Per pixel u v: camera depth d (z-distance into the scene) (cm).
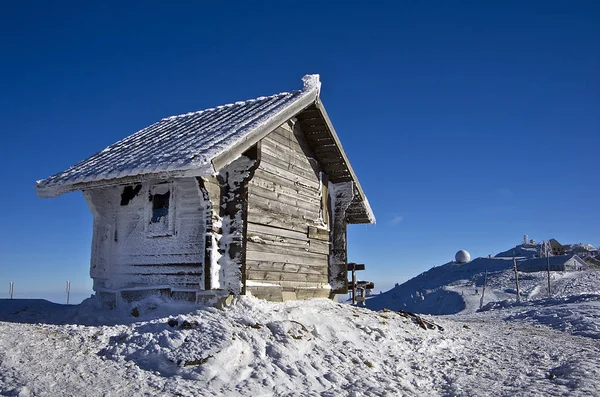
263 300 1083
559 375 984
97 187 1060
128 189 1178
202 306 1003
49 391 589
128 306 1084
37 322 988
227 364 730
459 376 965
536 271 7006
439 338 1294
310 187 1398
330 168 1482
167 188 1122
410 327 1322
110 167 1055
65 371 654
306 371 801
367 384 805
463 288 6181
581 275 6053
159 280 1096
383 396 766
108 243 1179
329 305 1277
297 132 1354
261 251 1143
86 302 1149
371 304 7081
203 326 830
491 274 7238
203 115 1357
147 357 725
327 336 1019
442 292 6100
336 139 1387
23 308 1187
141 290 1095
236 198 1069
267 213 1184
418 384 885
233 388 681
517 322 2089
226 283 1040
